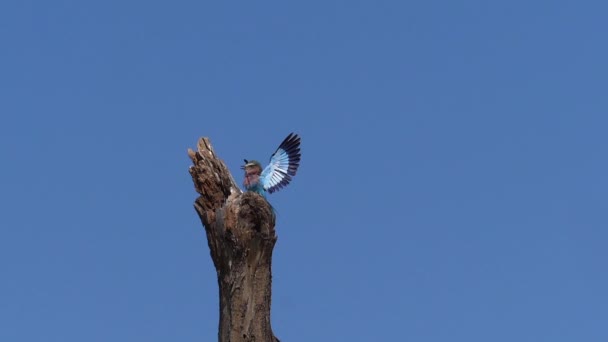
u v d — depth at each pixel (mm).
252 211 24516
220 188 24922
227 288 24672
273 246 24750
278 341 25031
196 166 24953
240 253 24453
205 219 24922
